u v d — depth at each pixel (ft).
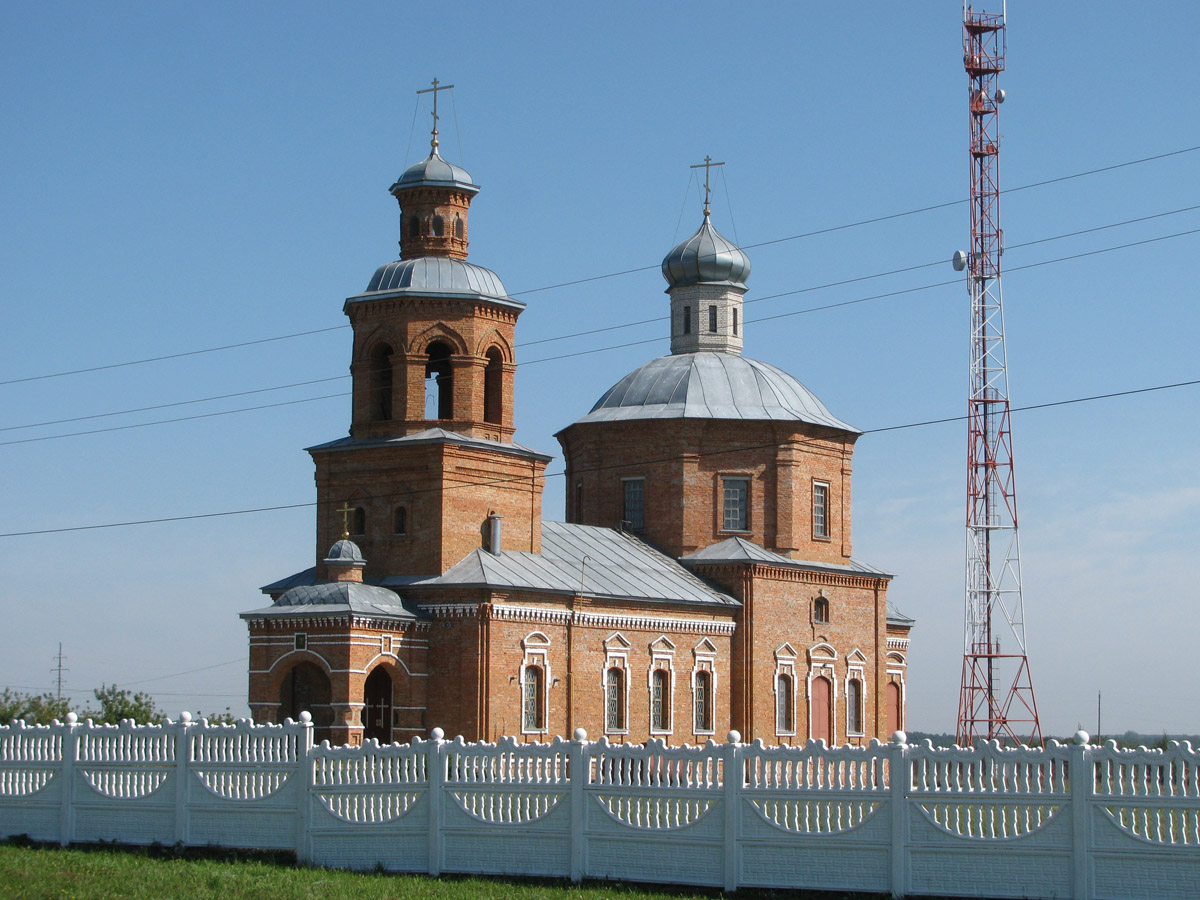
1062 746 95.35
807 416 248.52
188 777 120.06
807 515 245.24
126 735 122.83
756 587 232.94
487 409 207.62
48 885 103.19
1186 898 90.48
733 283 259.39
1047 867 94.02
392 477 200.75
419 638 191.52
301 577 204.44
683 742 219.61
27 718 258.57
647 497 242.37
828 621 245.45
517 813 108.37
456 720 190.08
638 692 213.25
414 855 111.14
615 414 245.24
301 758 116.06
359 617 181.68
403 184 209.15
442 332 202.90
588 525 240.94
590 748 107.04
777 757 101.71
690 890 102.12
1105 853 92.53
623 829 104.83
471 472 200.95
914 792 97.55
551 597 199.31
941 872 96.43
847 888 98.58
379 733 197.06
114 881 104.94
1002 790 95.55
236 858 116.06
